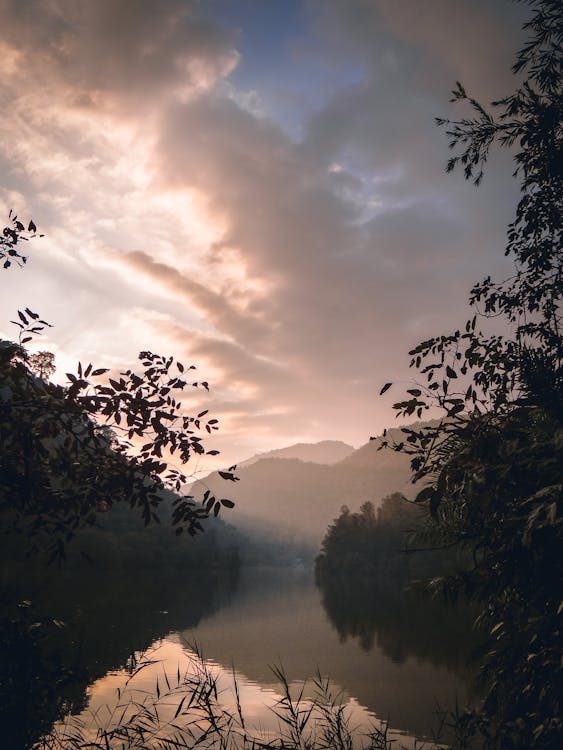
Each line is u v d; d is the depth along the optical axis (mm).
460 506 4516
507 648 4672
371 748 5094
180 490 5285
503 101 4875
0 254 5141
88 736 7277
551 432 3723
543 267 5352
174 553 126250
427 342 4785
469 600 4668
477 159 5234
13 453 5023
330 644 33688
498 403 4352
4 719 4828
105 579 78438
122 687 15133
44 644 19875
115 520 119688
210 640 33906
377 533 154875
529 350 4703
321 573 155875
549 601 4340
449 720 16266
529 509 3922
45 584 55594
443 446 4148
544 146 4902
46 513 5098
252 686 21578
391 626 41469
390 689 21484
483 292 5660
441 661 27578
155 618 41875
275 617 48719
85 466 5164
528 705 4473
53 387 4969
